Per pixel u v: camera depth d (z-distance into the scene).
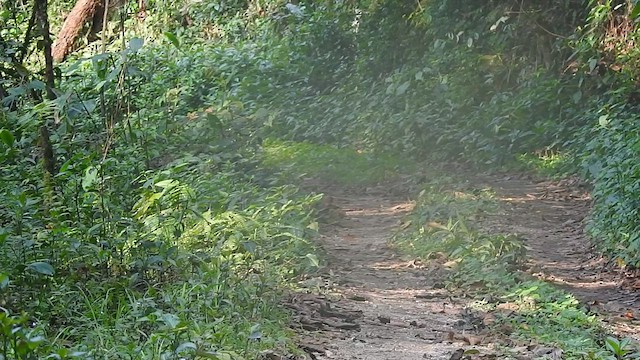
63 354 4.48
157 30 27.69
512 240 10.16
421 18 21.30
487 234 10.77
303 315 7.12
